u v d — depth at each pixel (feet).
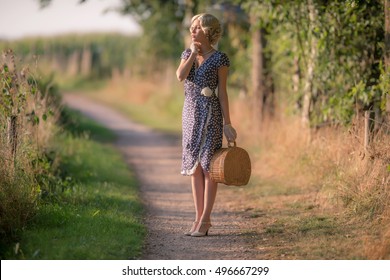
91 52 256.32
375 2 55.01
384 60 51.13
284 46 69.77
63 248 36.88
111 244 38.63
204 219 42.91
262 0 66.69
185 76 41.19
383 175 45.16
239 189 60.13
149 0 118.32
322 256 37.65
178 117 144.56
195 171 42.32
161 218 48.91
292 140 65.98
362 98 53.62
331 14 57.77
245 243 41.22
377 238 39.73
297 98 69.36
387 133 47.14
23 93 45.68
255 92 87.97
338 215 46.09
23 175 43.21
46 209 43.83
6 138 43.45
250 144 82.53
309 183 57.26
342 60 60.75
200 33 41.50
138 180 68.23
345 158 52.13
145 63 203.72
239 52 100.27
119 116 162.09
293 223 45.73
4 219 38.86
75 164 67.41
